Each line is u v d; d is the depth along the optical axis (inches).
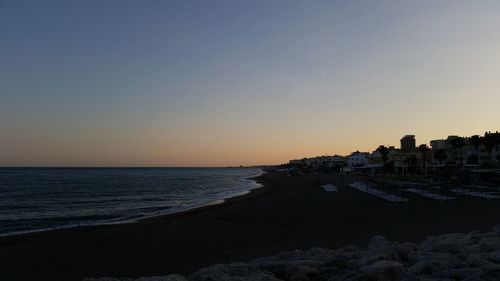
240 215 1184.8
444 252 359.6
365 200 1481.3
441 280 266.1
